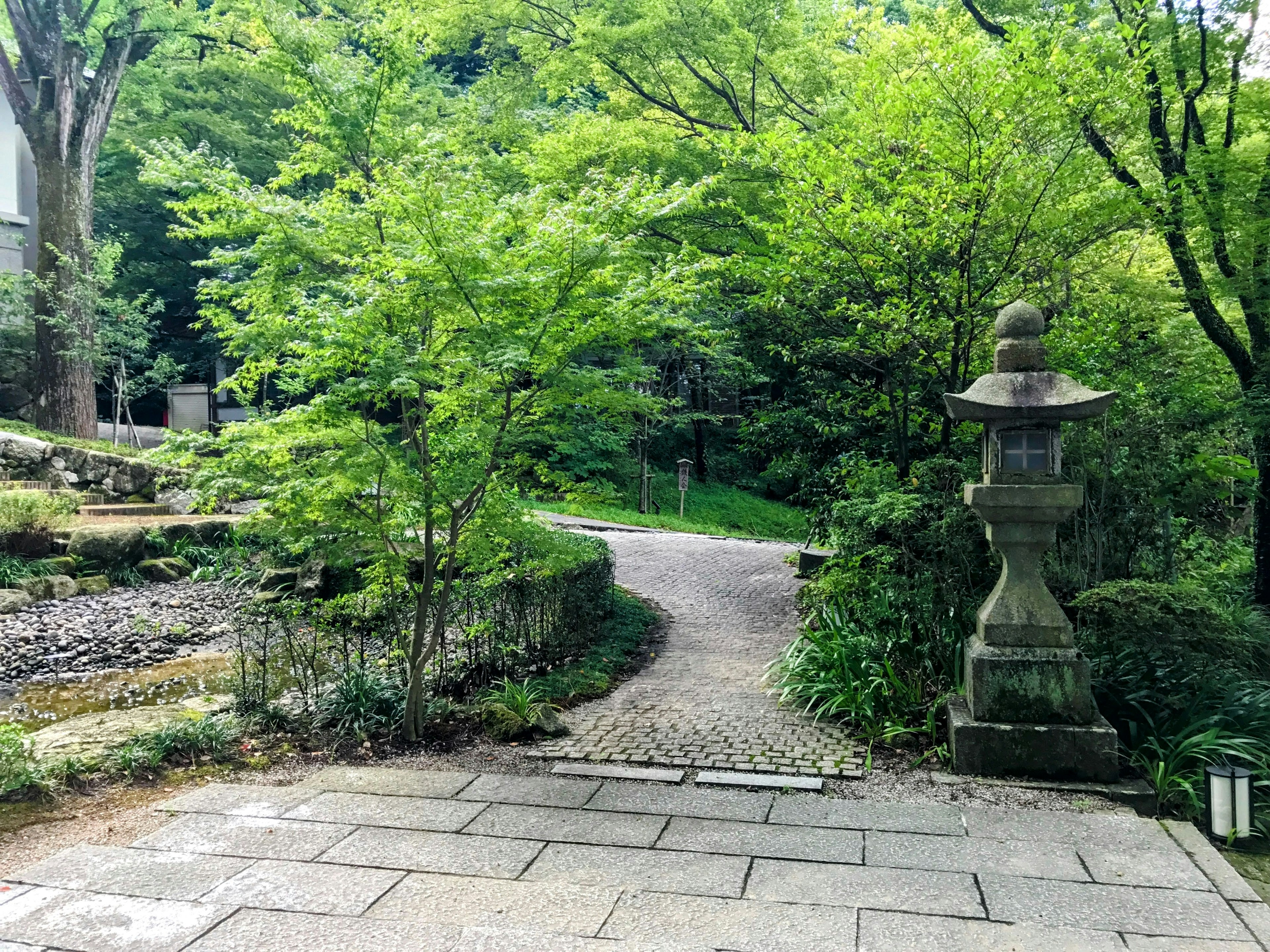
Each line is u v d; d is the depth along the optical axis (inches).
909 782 201.3
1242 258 315.6
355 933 133.5
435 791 196.7
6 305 728.3
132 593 447.8
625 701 267.6
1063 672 206.7
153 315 938.1
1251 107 315.0
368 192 238.2
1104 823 176.9
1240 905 143.6
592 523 713.6
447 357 221.5
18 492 474.6
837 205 294.0
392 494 228.5
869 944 130.6
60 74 686.5
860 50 454.3
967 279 281.7
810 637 285.1
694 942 131.0
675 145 462.9
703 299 396.2
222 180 223.0
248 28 662.5
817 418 407.5
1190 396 294.4
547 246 211.3
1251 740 199.6
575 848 166.4
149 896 146.4
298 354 255.3
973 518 248.7
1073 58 273.3
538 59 542.9
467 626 278.2
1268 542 347.9
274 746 227.6
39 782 193.5
